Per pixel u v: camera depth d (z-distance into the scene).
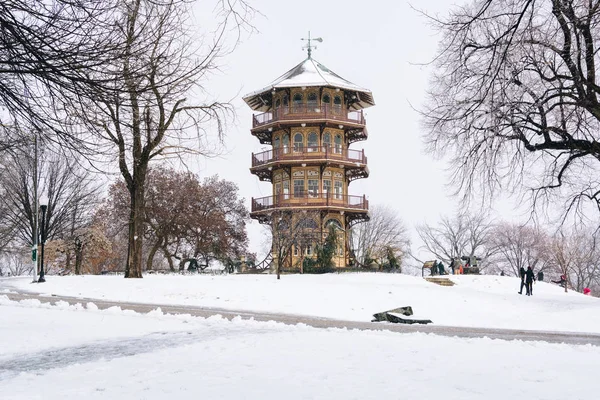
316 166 52.16
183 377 7.07
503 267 85.94
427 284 39.75
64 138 8.18
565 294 41.62
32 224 48.94
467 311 25.92
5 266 81.00
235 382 6.72
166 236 54.31
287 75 56.31
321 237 49.69
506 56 12.80
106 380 7.03
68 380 7.08
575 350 10.35
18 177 46.56
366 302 25.89
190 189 54.38
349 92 54.12
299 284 30.44
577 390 6.46
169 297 24.41
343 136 53.66
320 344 9.95
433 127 17.17
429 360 8.41
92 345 10.55
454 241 84.31
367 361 8.20
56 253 51.91
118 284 27.88
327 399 5.84
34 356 9.43
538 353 9.65
